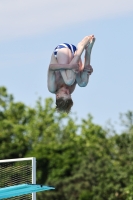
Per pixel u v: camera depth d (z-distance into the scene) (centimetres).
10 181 3397
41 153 9344
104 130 9462
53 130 10925
